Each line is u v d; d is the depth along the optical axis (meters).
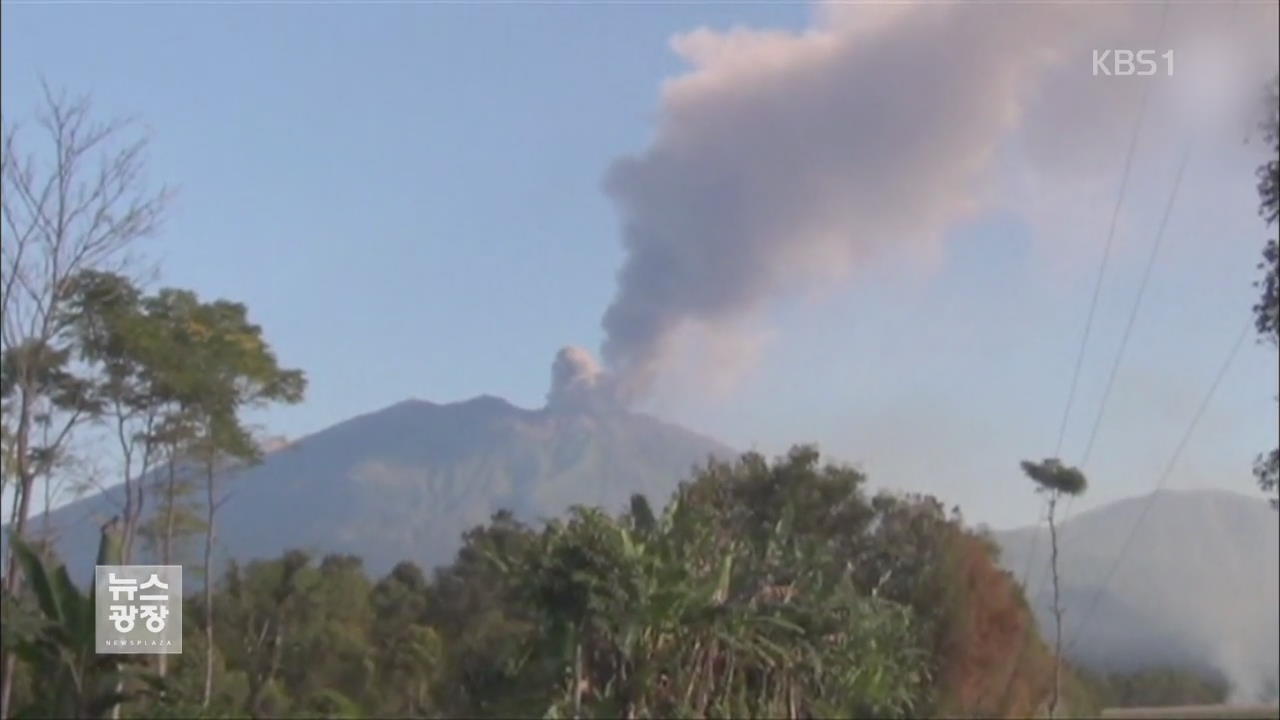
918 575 42.03
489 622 45.38
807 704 29.39
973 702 41.31
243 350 28.17
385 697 41.16
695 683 26.64
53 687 20.95
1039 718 43.03
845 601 30.03
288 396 30.14
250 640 35.81
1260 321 15.55
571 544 25.34
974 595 42.22
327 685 39.03
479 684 27.42
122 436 27.16
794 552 30.12
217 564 33.88
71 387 25.56
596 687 26.03
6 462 23.12
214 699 24.64
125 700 21.25
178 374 26.70
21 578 23.44
